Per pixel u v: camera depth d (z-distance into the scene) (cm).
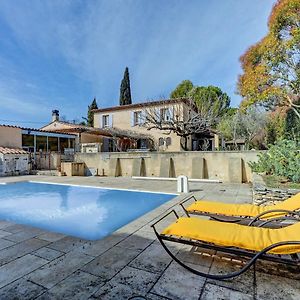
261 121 1784
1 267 292
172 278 267
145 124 1897
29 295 237
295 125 1276
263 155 948
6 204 867
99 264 299
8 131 1650
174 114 1830
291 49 1025
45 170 1673
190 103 1936
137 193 915
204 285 254
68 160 1911
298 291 244
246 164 1138
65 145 2206
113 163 1456
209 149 2375
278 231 300
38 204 865
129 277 269
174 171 1303
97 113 2352
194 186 1007
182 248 349
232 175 1126
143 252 336
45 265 297
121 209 784
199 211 430
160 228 446
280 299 231
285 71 1093
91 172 1541
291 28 1031
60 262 305
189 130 1703
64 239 389
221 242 275
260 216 388
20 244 367
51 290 245
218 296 236
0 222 495
